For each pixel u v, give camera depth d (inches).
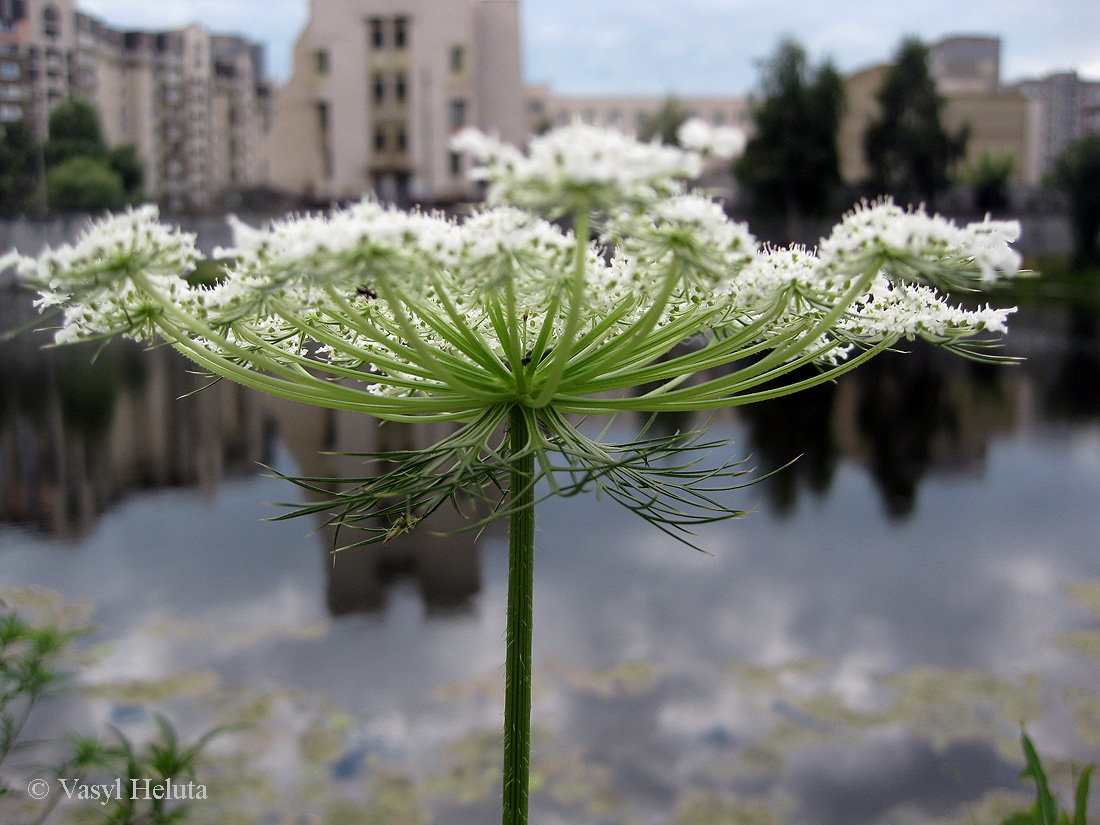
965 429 655.1
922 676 253.9
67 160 2470.5
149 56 3545.8
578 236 47.1
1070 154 2042.3
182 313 54.1
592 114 2795.3
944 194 1982.0
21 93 2979.8
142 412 736.3
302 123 2299.5
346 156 2281.0
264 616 303.6
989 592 327.3
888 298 63.6
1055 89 4101.9
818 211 1749.5
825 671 258.8
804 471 526.3
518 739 59.2
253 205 2044.8
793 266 58.6
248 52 4404.5
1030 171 2536.9
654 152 39.0
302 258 47.4
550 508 467.2
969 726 225.0
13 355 1091.9
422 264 47.2
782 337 62.5
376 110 2289.6
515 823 59.4
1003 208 2151.8
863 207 52.2
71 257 49.0
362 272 46.9
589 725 227.3
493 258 48.5
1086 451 576.7
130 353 1147.9
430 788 193.6
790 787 197.0
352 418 709.3
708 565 362.9
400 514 55.8
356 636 284.4
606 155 39.9
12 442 614.2
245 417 711.7
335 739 215.3
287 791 190.1
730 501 460.8
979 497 468.8
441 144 2283.5
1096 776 200.8
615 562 371.2
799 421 688.4
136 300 55.1
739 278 57.2
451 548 388.8
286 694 240.2
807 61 1696.6
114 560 364.2
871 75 2354.8
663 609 313.0
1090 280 1871.3
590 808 189.5
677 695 244.1
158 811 109.7
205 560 366.0
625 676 256.7
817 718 229.9
